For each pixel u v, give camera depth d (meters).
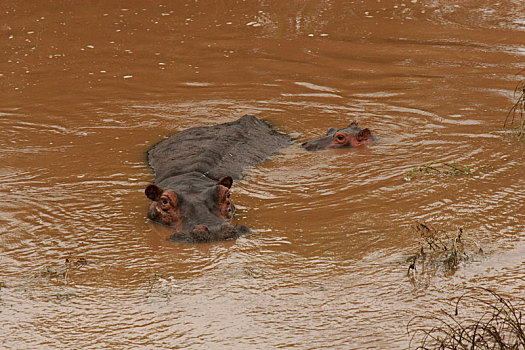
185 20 54.22
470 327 16.30
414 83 39.72
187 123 35.00
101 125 34.72
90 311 17.91
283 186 26.66
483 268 19.33
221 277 19.52
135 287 19.11
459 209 23.48
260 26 52.44
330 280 19.12
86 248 21.67
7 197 25.83
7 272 20.09
